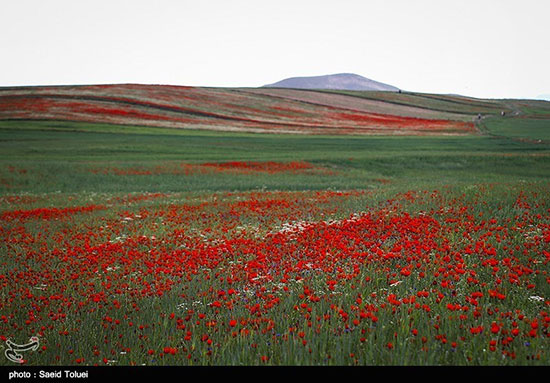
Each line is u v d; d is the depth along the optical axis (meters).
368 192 22.88
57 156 48.22
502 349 4.72
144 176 37.00
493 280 6.98
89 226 15.06
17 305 7.61
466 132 83.00
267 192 27.36
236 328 5.89
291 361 4.69
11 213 18.42
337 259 8.49
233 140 66.19
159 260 9.46
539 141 65.31
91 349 5.81
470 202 14.45
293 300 6.85
